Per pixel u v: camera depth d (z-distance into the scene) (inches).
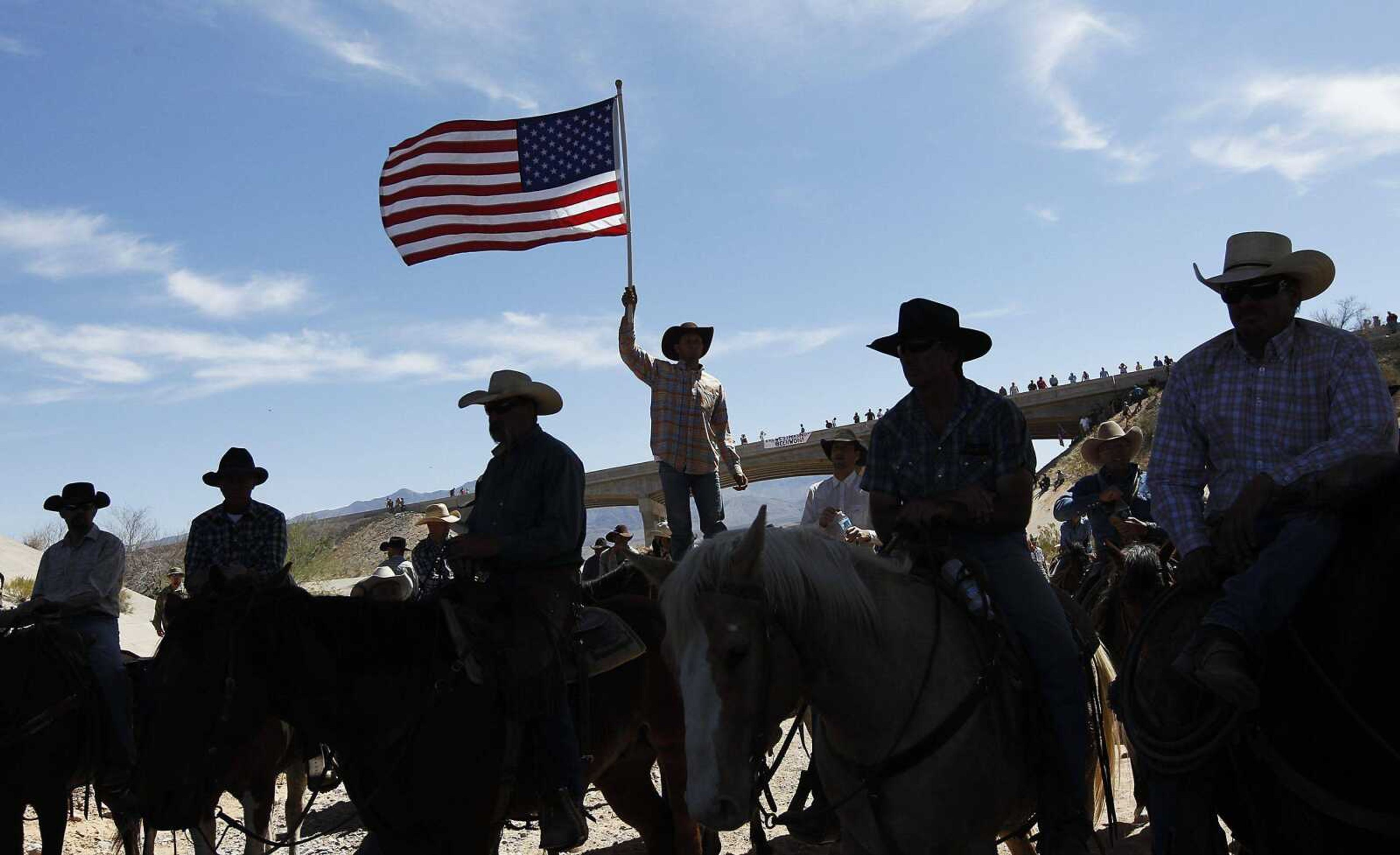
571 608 214.5
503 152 423.2
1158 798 143.9
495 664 197.2
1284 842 134.2
